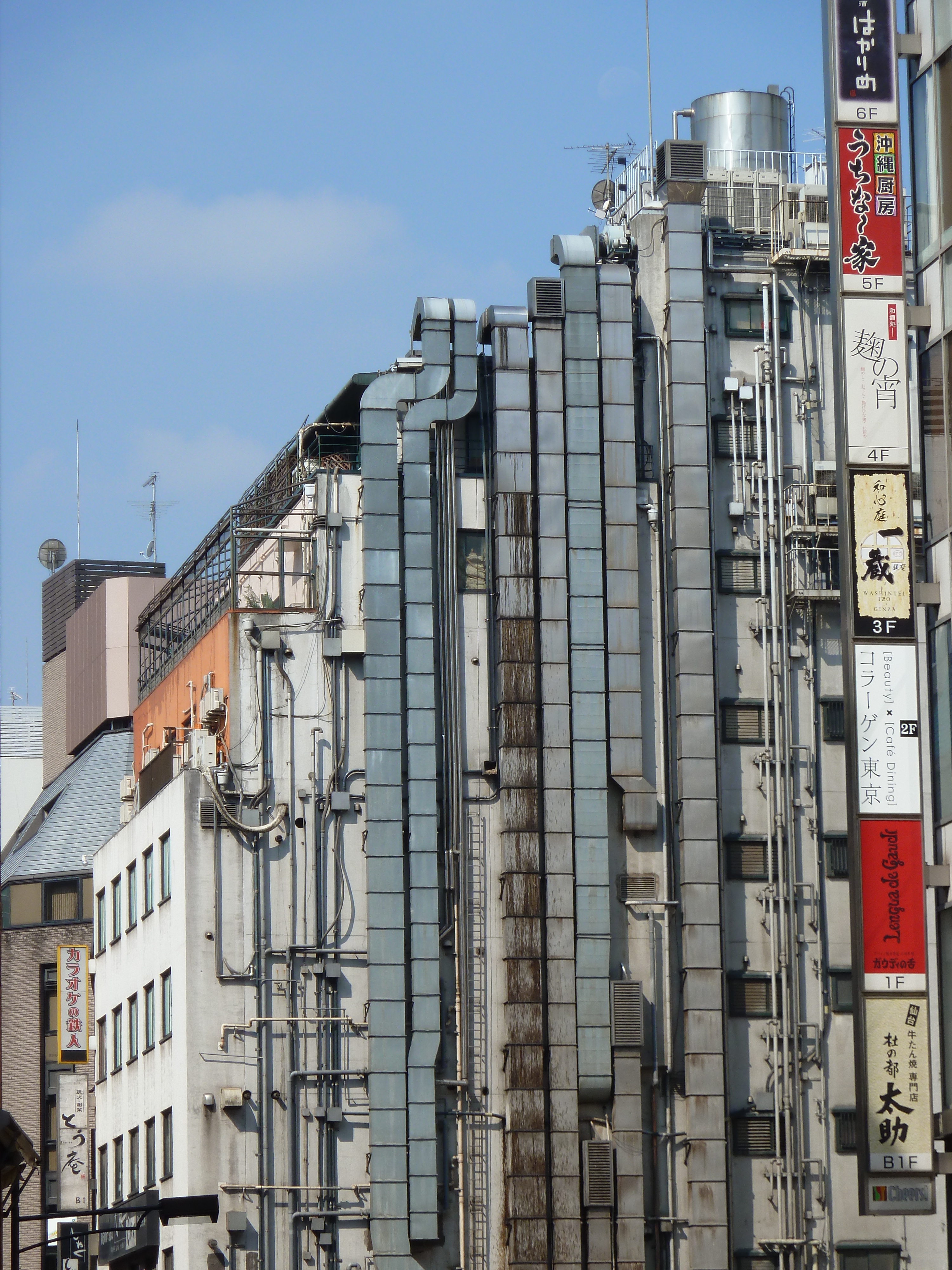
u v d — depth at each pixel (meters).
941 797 171.62
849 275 190.75
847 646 182.62
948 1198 176.12
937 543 172.88
